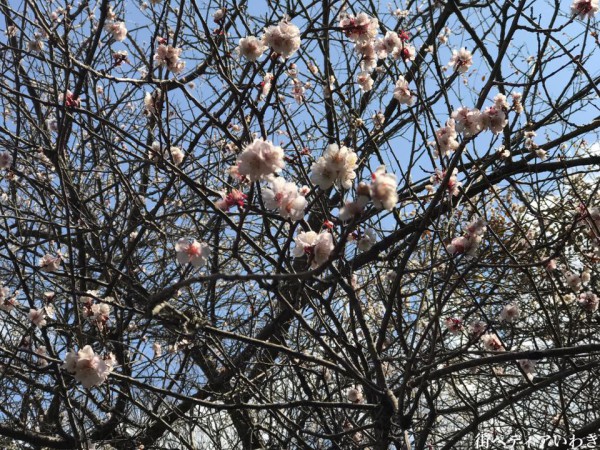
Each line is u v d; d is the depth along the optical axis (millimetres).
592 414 6656
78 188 6180
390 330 6340
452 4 5668
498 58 4480
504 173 6324
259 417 6062
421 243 6906
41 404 6516
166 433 6832
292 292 6234
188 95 3994
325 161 2977
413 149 4645
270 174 3088
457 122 4027
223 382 5750
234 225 3527
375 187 2646
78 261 6598
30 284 6328
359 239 3809
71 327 5066
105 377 3637
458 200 4906
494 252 6238
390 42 4691
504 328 6039
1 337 5719
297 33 3793
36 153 6367
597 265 6785
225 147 6609
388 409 3975
